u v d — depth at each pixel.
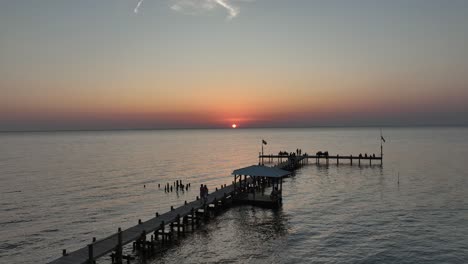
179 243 33.03
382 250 30.83
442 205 46.66
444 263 28.11
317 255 29.88
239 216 41.84
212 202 42.38
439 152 126.69
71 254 25.41
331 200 50.47
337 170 83.62
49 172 87.56
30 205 51.94
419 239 33.47
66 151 161.38
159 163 108.06
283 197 52.78
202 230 36.88
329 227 37.44
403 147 154.25
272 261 28.70
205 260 29.00
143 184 70.50
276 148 168.00
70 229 39.94
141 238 30.20
